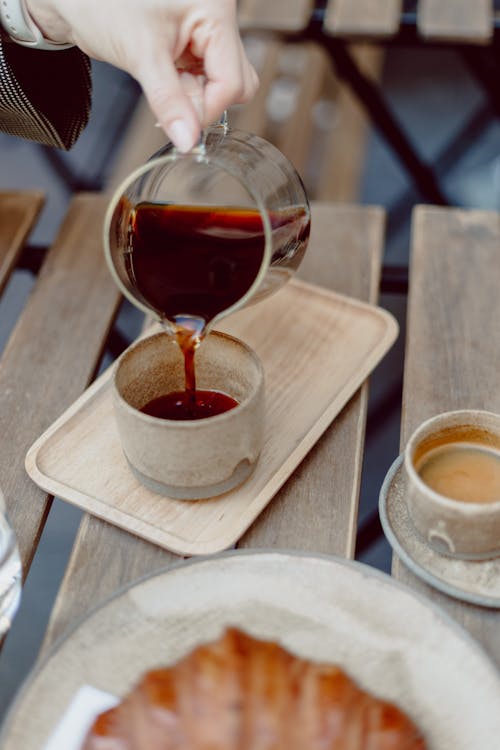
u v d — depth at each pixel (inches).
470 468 27.5
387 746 23.1
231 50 28.0
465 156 73.4
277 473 28.8
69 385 31.8
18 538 28.0
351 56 56.3
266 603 25.6
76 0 28.7
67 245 36.8
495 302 34.1
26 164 75.2
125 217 27.5
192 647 25.0
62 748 23.5
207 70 28.2
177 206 28.1
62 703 24.1
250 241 27.3
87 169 70.7
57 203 70.3
